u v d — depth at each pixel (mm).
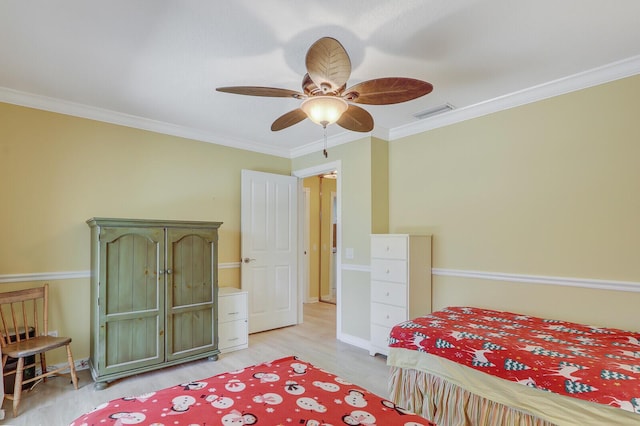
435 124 3490
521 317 2650
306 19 1898
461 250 3270
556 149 2711
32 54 2266
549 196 2740
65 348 3033
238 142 4297
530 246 2830
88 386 2758
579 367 1684
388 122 3621
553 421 1691
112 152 3371
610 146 2465
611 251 2443
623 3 1759
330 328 4523
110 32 2018
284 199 4625
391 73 2502
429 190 3547
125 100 3045
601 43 2143
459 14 1855
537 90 2773
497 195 3035
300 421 1212
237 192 4309
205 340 3295
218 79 2625
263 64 2400
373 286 3459
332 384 1542
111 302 2783
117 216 3379
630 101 2389
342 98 2043
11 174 2857
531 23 1937
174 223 3111
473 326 2398
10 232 2840
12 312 2678
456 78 2602
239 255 4297
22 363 2412
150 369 2945
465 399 2051
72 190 3141
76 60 2344
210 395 1414
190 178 3906
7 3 1744
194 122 3645
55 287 3020
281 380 1575
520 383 1808
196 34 2041
